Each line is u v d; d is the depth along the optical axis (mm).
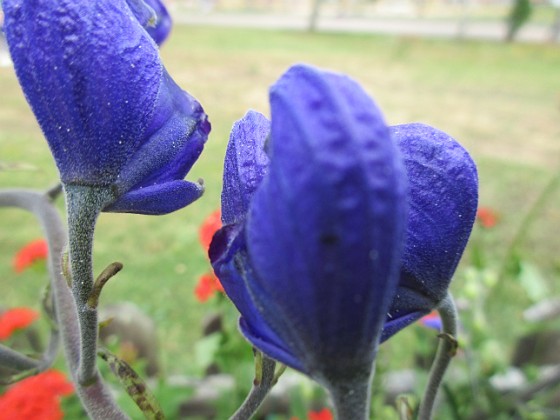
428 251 53
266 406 182
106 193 55
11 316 162
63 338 68
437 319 100
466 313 167
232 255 46
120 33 52
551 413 150
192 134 59
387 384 186
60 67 51
